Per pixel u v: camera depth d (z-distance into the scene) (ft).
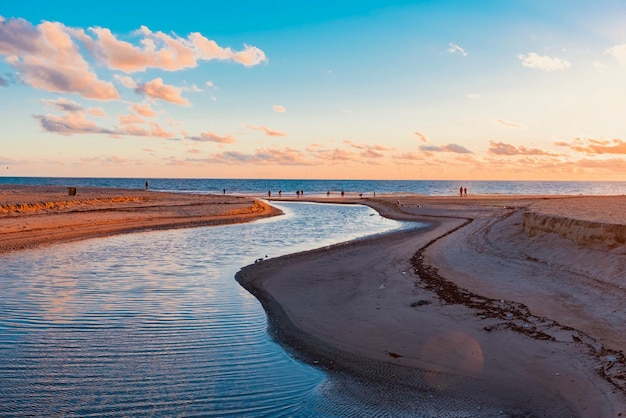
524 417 23.30
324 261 67.92
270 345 34.60
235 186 644.69
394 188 637.71
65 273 58.54
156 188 496.64
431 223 130.62
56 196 182.91
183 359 31.35
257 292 50.57
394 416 23.85
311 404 25.29
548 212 63.67
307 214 177.68
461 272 53.93
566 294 40.78
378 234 105.60
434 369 29.63
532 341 32.32
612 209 70.38
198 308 43.88
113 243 88.84
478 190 534.37
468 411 24.20
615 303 36.35
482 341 33.27
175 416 23.71
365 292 48.83
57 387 26.53
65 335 35.17
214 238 99.86
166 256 74.23
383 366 30.55
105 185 571.69
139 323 38.63
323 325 38.96
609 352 29.12
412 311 41.14
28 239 88.69
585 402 24.09
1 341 33.55
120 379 27.86
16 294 46.96
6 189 244.83
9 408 24.00
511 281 47.34
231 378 28.60
